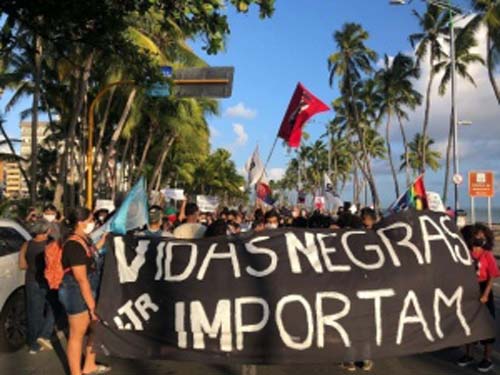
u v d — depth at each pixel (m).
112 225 6.76
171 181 60.09
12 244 7.55
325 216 12.32
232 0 7.45
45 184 53.06
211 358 5.64
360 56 51.25
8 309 7.11
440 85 43.03
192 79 13.53
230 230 11.23
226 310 5.70
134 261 5.87
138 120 29.14
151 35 20.67
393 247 6.03
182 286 5.76
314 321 5.69
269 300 5.71
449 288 5.98
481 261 6.39
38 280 7.05
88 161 16.47
